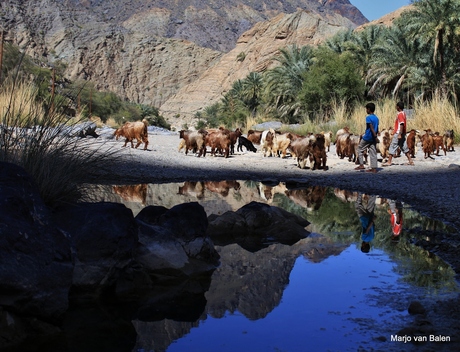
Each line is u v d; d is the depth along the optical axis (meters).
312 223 7.36
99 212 4.63
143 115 97.06
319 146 13.98
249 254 5.71
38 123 6.10
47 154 5.65
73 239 4.30
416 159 16.55
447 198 8.92
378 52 38.66
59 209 4.99
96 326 3.66
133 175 11.76
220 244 6.21
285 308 3.97
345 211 8.24
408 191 9.91
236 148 22.06
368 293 4.27
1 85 7.08
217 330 3.57
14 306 3.46
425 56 35.19
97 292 4.34
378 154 18.33
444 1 32.28
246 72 187.12
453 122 21.78
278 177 12.60
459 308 3.83
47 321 3.65
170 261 4.92
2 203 3.71
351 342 3.32
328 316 3.78
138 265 4.77
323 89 38.06
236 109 74.38
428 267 5.02
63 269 3.84
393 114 24.66
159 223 5.46
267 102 54.84
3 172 4.04
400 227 6.93
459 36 32.84
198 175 12.55
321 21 172.00
